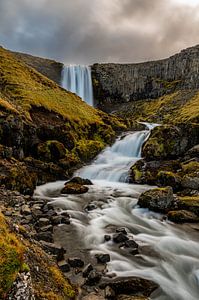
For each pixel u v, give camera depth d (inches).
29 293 354.6
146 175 1349.7
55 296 413.7
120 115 4899.1
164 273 569.0
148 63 5639.8
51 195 1070.4
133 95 5546.3
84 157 1686.8
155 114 4151.1
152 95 5349.4
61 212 866.8
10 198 876.0
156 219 876.6
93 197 1070.4
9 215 729.0
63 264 535.2
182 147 1617.9
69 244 658.2
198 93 4320.9
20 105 1740.9
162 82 5315.0
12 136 1254.3
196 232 791.1
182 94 4606.3
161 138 1653.5
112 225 803.4
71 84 4707.2
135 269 571.2
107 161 1726.1
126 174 1414.9
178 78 5285.4
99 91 5231.3
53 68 4606.3
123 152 1927.9
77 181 1248.8
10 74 2263.8
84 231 737.6
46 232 665.0
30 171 1208.2
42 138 1542.8
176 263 613.3
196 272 590.6
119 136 2116.1
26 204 877.8
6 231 458.0
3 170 1015.6
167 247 685.3
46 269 470.0
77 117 2030.0
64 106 2091.5
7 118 1268.5
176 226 828.0
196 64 5000.0
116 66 5590.6
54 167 1323.8
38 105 1839.3
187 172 1309.1
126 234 746.2
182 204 941.8
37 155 1402.6
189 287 538.9
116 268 567.8
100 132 2064.5
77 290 474.0
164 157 1600.6
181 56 5295.3
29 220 730.8
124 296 474.6
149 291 504.7
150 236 745.6
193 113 2994.6
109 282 512.1
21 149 1299.2
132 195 1115.9
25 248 471.5
